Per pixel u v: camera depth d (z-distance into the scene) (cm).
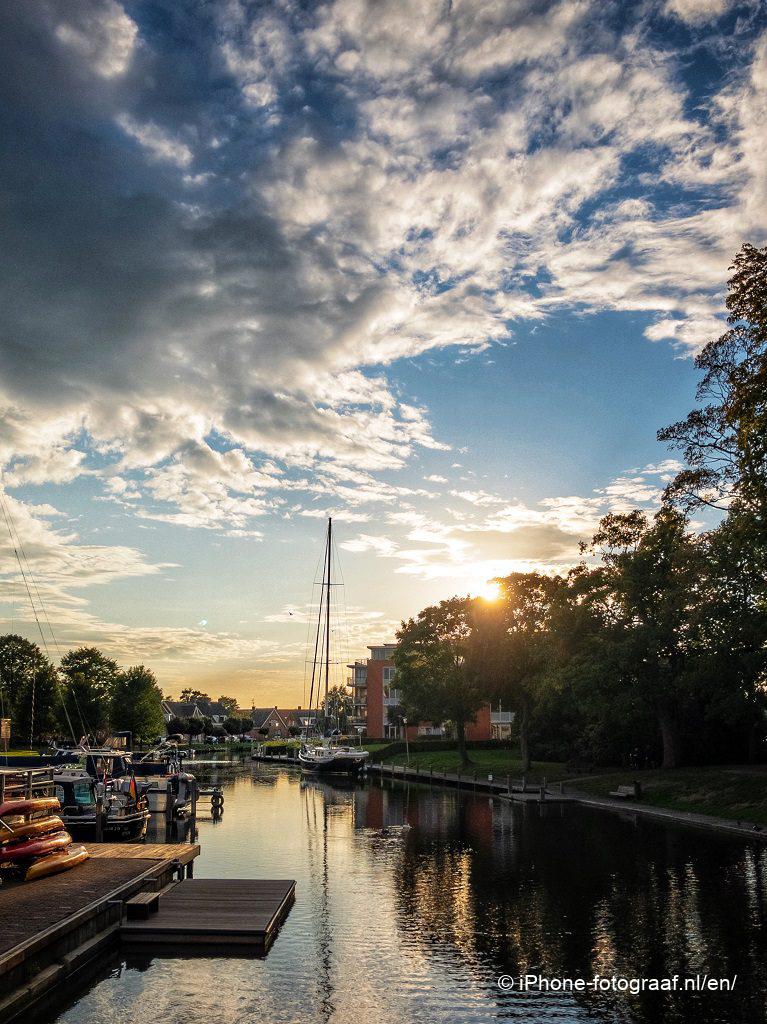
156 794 3784
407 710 8125
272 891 2083
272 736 18712
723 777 4303
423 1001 1425
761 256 2675
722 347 3116
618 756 5819
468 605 6775
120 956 1653
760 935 1789
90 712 10669
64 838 2103
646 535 4756
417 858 2853
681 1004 1408
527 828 3588
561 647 5284
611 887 2292
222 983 1511
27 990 1334
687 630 4600
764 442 2650
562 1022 1331
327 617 9044
